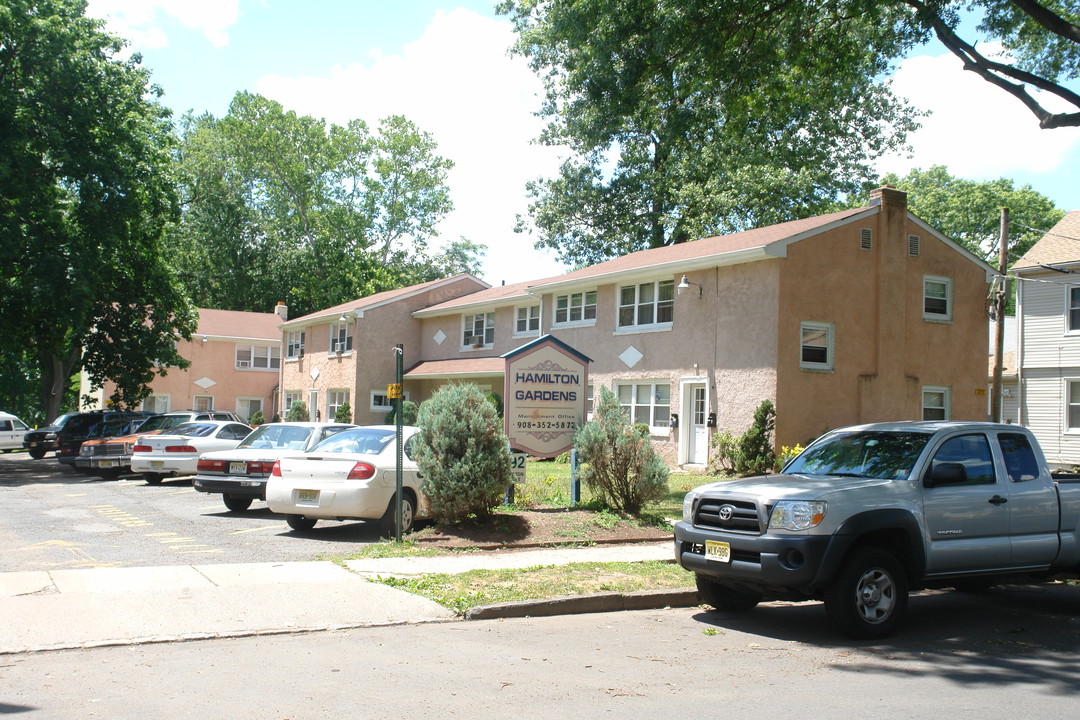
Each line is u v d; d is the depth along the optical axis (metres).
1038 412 26.98
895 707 5.70
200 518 14.19
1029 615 9.18
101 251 28.06
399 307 38.75
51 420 37.53
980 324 23.89
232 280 56.03
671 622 8.35
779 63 16.69
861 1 15.02
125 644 6.78
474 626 7.84
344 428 15.91
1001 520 8.52
